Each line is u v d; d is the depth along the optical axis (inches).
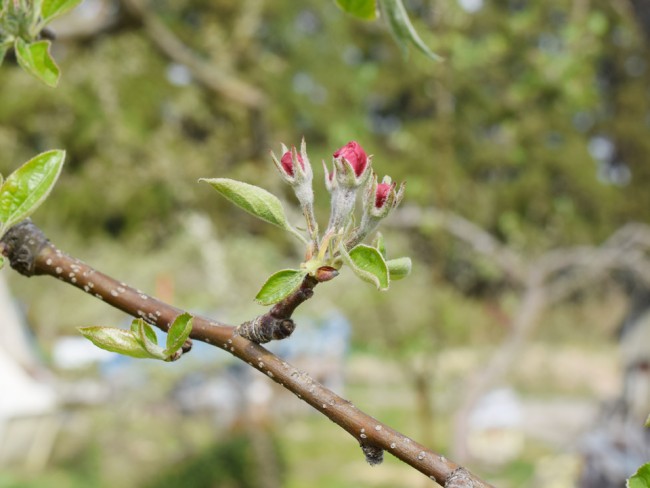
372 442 42.3
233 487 302.5
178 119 381.7
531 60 299.3
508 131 390.0
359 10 53.9
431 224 243.4
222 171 357.1
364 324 255.1
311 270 43.1
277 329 44.5
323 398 43.3
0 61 50.2
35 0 50.1
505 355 208.5
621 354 221.3
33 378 329.7
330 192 44.7
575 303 437.4
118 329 42.3
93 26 260.7
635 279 228.2
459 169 743.7
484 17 300.7
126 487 299.9
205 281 306.3
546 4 304.3
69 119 377.7
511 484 350.3
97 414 317.7
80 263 50.3
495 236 802.2
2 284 329.4
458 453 198.1
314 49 678.5
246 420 312.0
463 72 340.5
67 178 378.0
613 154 911.7
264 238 339.3
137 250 353.1
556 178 820.0
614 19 306.3
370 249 40.8
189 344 45.6
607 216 852.6
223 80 306.5
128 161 369.1
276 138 403.2
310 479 356.5
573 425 452.4
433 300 250.5
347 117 451.5
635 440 207.3
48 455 324.2
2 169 391.9
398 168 621.6
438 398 296.2
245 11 498.3
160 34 285.0
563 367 505.4
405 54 53.7
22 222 51.1
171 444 307.3
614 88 884.6
